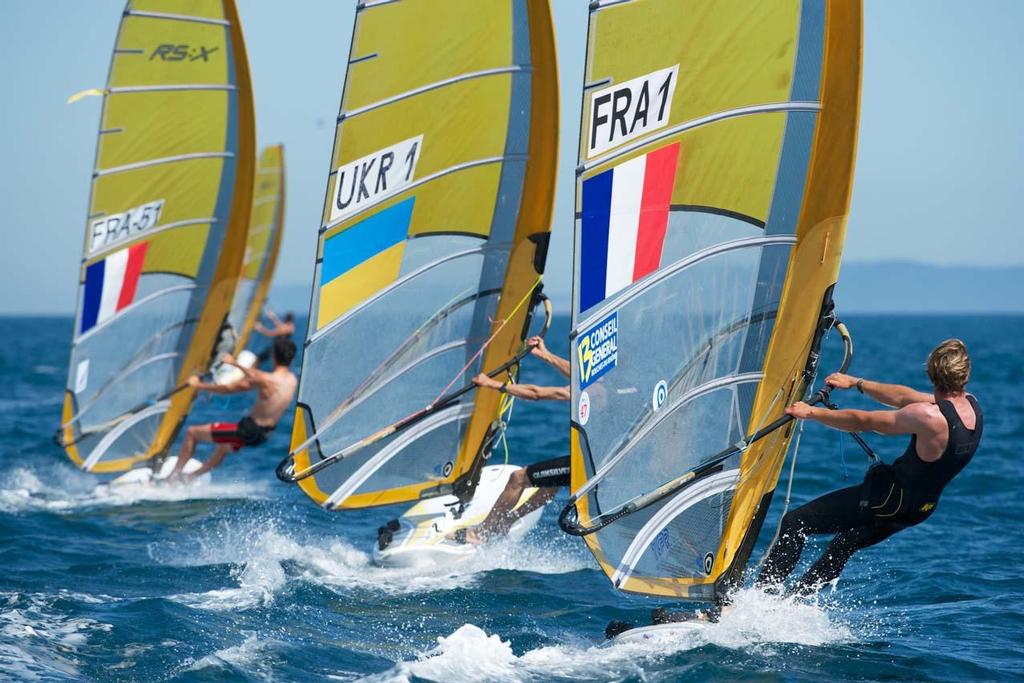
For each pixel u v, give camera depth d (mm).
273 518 40750
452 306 35094
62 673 22766
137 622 26641
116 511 41844
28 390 99750
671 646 25141
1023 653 24688
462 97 33969
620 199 25500
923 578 31500
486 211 34594
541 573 32938
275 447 61750
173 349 48844
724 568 26922
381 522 40562
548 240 34219
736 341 26438
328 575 32469
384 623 27672
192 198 47906
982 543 36062
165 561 33688
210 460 47938
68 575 31609
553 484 34188
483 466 35938
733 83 25578
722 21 25328
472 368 35469
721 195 25969
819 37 24906
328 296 33969
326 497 34594
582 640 26391
